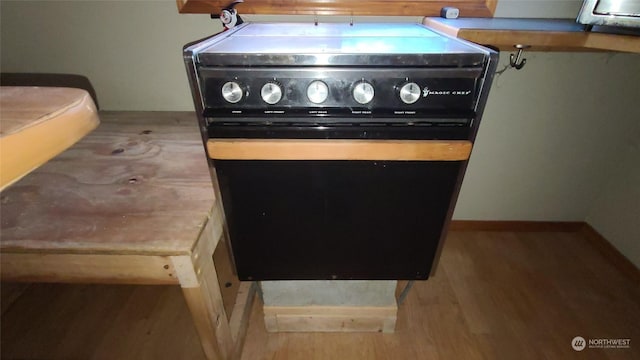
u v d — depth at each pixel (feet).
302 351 3.54
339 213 2.67
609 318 3.89
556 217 5.18
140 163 3.03
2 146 0.94
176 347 3.54
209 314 2.51
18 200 2.48
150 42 3.85
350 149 2.28
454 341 3.64
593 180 4.80
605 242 4.80
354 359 3.46
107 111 4.23
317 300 3.49
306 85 2.10
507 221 5.24
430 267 3.04
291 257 2.95
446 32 2.92
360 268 3.04
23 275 2.24
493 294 4.21
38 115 1.07
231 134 2.28
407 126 2.25
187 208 2.44
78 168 2.93
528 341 3.63
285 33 2.90
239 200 2.60
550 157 4.63
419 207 2.64
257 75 2.05
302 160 2.37
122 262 2.15
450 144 2.28
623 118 4.27
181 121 3.93
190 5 3.55
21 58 3.95
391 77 2.07
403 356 3.49
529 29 2.65
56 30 3.78
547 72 4.00
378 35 2.83
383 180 2.49
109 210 2.39
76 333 3.67
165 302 4.05
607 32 2.47
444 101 2.15
